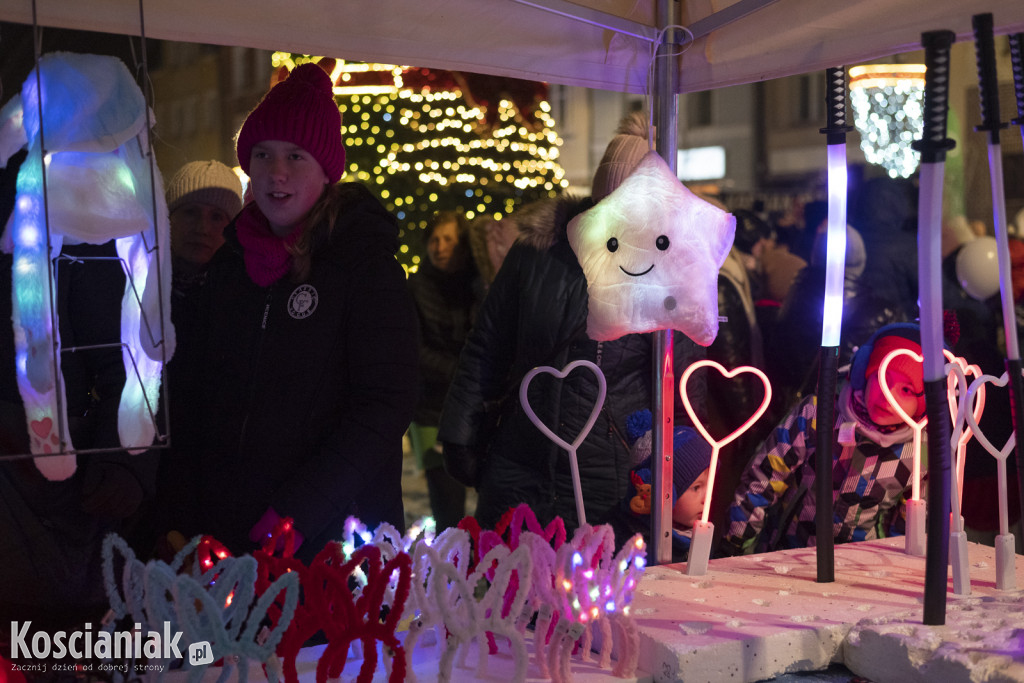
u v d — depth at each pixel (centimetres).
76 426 146
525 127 470
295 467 142
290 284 144
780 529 192
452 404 200
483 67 163
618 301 139
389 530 109
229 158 479
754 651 117
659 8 166
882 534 188
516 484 192
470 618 100
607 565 112
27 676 110
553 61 167
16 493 140
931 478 119
